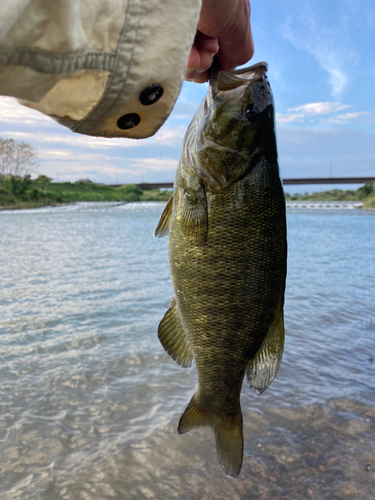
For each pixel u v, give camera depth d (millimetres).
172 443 923
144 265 3312
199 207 486
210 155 484
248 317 505
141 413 1049
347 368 1307
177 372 1277
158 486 795
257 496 771
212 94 485
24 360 1355
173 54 239
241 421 537
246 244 490
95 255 3873
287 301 2166
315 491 778
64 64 201
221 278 491
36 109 249
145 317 1849
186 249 496
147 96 241
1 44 176
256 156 489
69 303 2084
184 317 517
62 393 1139
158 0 230
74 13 192
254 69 444
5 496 764
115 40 222
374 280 2760
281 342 531
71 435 948
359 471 828
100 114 248
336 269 3221
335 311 1962
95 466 845
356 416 1023
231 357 513
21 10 168
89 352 1425
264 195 491
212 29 333
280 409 1058
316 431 962
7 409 1051
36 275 2838
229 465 529
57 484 794
